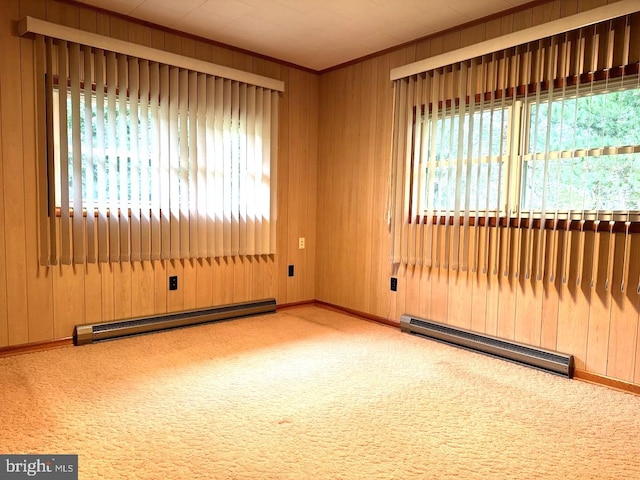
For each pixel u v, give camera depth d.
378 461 1.70
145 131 3.15
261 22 3.16
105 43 2.90
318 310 4.22
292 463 1.68
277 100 3.92
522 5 2.79
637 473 1.67
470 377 2.60
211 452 1.74
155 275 3.35
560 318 2.69
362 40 3.46
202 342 3.15
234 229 3.71
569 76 2.55
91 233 2.98
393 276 3.67
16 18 2.69
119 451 1.72
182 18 3.11
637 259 2.38
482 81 2.95
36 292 2.85
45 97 2.78
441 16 3.00
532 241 2.76
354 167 3.97
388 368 2.72
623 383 2.46
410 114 3.39
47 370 2.54
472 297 3.12
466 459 1.73
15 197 2.75
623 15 2.31
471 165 3.01
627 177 2.37
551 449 1.82
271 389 2.37
